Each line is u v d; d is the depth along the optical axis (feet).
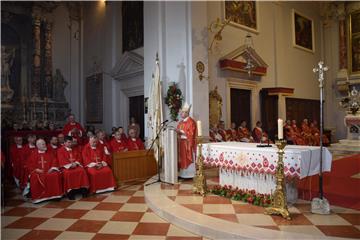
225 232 12.81
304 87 51.60
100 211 17.62
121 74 43.52
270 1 45.21
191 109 27.84
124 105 44.68
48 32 51.67
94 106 51.65
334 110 55.21
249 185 18.35
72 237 13.80
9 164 27.53
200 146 19.25
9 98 47.93
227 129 35.35
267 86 43.78
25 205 19.11
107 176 22.15
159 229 14.60
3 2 48.39
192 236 13.64
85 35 54.70
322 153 16.22
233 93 38.88
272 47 45.11
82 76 55.21
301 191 19.02
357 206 15.99
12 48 49.37
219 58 36.27
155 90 26.86
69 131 35.78
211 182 22.48
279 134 14.70
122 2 44.34
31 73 50.49
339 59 54.29
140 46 40.16
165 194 19.33
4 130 40.70
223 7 36.70
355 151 37.88
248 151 17.04
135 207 18.29
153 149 26.53
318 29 56.44
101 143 24.14
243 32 39.81
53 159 21.08
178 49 28.68
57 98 52.65
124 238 13.58
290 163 15.23
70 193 20.34
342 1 53.26
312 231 12.64
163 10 29.17
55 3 52.11
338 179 22.25
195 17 28.50
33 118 49.03
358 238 11.78
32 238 13.78
